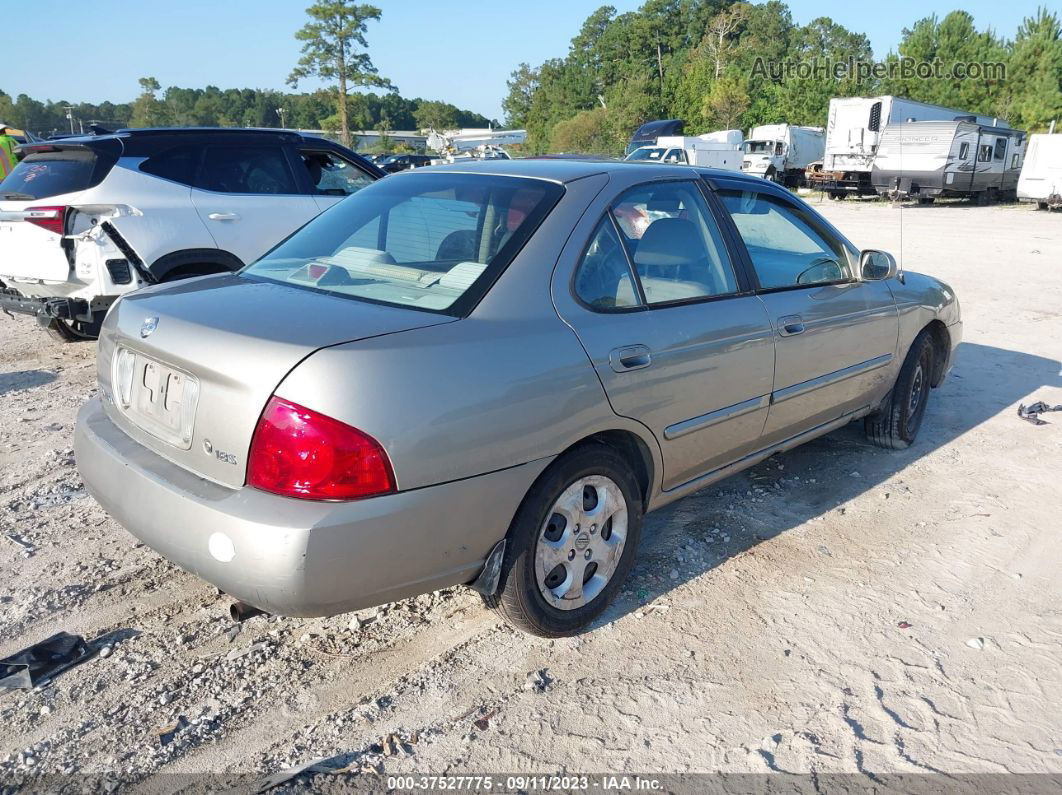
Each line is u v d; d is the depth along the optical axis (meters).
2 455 4.90
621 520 3.19
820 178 30.70
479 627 3.23
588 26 101.38
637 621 3.28
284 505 2.37
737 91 55.19
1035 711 2.80
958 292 10.69
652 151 29.09
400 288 2.93
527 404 2.69
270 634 3.16
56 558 3.70
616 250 3.21
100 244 6.16
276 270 3.30
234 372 2.43
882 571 3.70
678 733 2.68
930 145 25.94
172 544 2.54
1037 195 25.28
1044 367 7.16
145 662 2.97
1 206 6.48
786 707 2.80
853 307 4.29
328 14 76.75
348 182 8.05
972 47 45.16
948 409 6.02
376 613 3.31
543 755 2.57
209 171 6.95
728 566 3.72
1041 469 4.90
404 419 2.43
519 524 2.79
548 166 3.46
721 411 3.52
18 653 2.94
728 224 3.75
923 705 2.82
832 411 4.35
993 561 3.81
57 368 6.93
